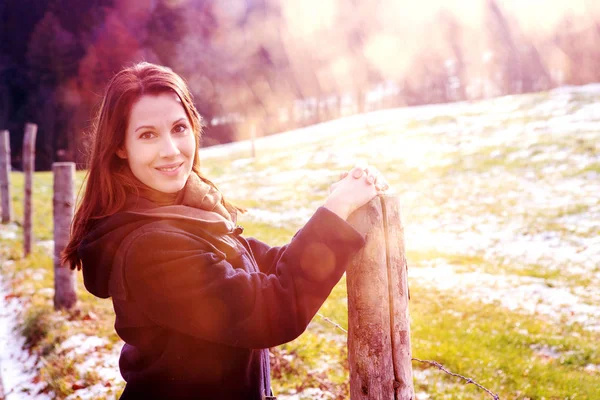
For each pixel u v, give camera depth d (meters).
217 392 1.53
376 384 1.75
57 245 7.48
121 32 65.19
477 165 23.69
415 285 10.15
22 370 6.10
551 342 6.88
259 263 1.91
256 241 1.95
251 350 1.64
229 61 83.31
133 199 1.54
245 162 32.81
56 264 7.47
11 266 10.64
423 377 5.65
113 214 1.50
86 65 62.97
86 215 1.57
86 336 6.62
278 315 1.38
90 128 1.69
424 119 37.88
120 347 6.27
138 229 1.42
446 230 15.80
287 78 91.56
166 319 1.39
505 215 16.66
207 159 38.16
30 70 62.62
